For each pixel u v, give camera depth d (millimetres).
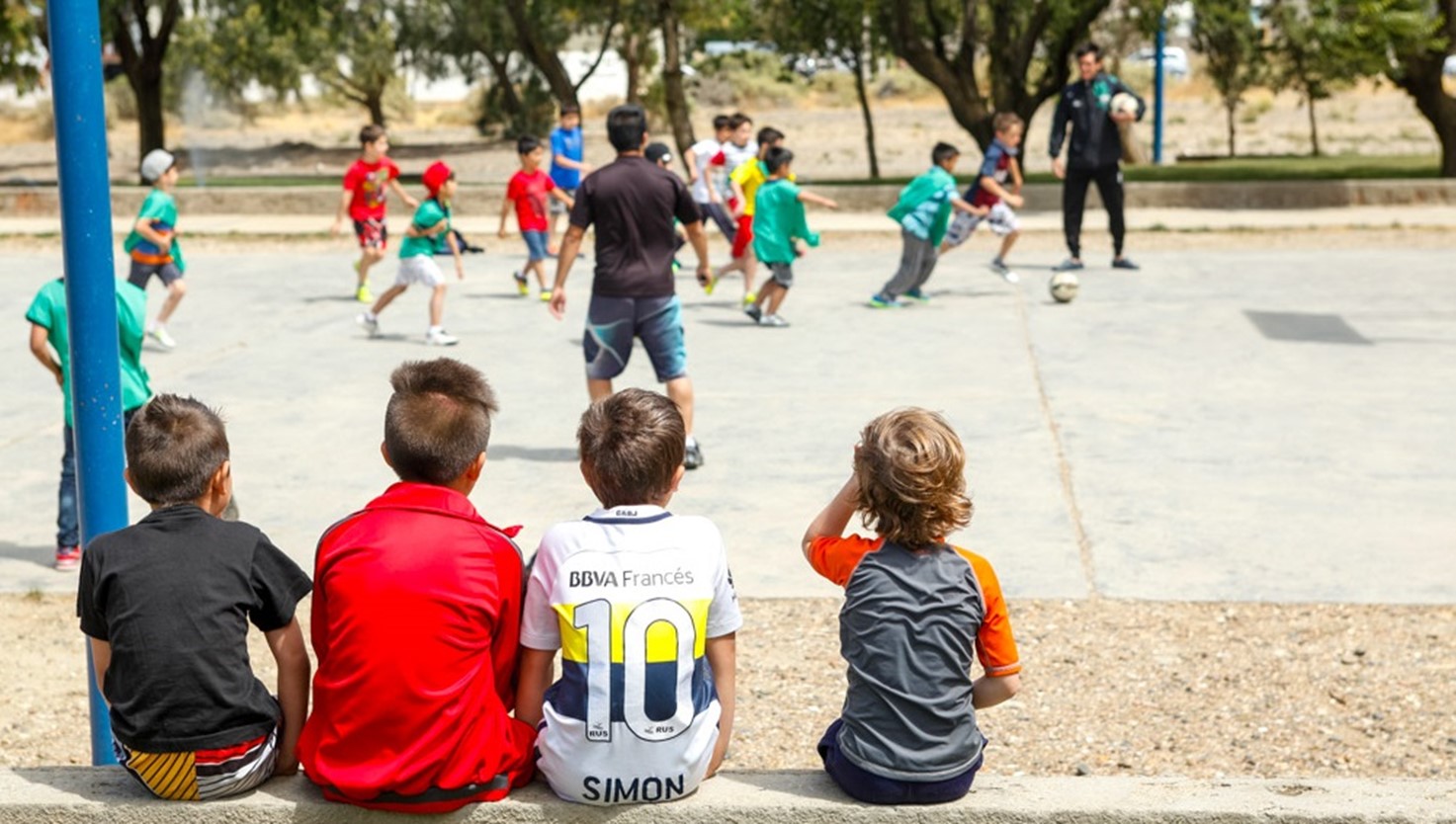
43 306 6969
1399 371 11531
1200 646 6090
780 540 7488
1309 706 5527
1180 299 15227
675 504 8141
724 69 61500
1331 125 51531
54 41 4133
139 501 8391
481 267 18766
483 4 37438
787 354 12523
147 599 3396
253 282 17406
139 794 3547
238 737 3447
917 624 3461
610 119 8531
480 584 3432
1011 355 12352
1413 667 5840
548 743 3469
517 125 46969
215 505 3621
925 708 3447
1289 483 8430
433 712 3385
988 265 18266
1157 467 8781
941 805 3457
